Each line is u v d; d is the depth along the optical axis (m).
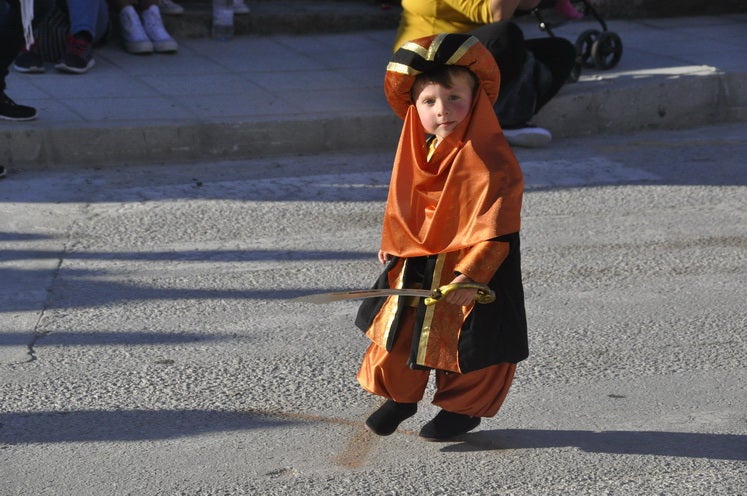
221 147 18.53
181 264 13.71
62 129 17.62
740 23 27.39
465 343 8.21
